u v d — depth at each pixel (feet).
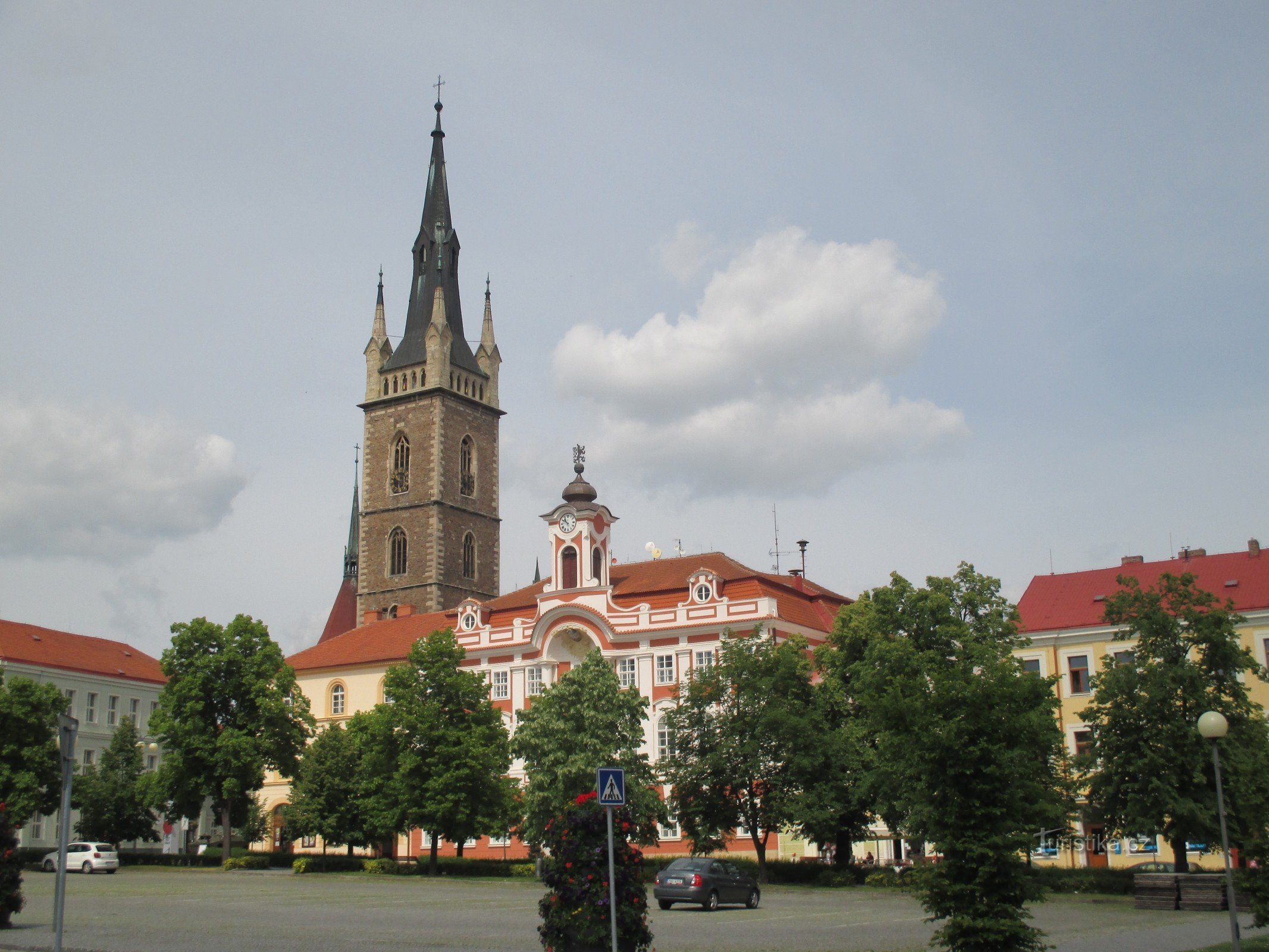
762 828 247.91
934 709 95.50
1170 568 304.09
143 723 446.60
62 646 431.43
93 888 207.10
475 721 274.16
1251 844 111.86
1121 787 198.29
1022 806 92.27
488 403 540.93
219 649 311.06
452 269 540.11
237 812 314.96
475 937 118.32
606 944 87.45
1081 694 292.61
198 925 131.75
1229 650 201.87
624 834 91.45
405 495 508.94
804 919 151.33
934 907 92.53
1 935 118.93
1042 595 310.65
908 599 239.71
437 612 424.46
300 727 316.40
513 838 325.42
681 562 348.79
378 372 527.40
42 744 313.53
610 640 324.60
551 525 346.33
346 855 318.24
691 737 255.09
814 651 263.08
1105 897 193.06
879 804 227.81
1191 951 106.01
